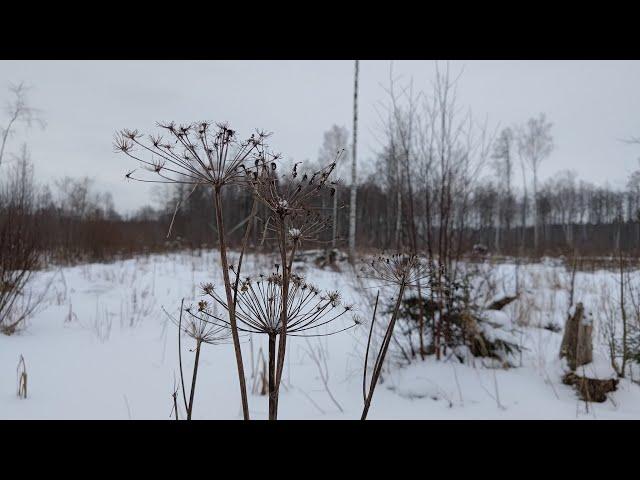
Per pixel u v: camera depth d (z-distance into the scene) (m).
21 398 3.00
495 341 3.93
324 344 4.70
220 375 3.73
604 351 4.33
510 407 3.12
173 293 7.52
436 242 4.31
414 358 3.96
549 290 7.85
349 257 10.35
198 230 18.83
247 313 1.47
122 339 4.72
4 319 4.98
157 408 2.95
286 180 1.38
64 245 12.76
